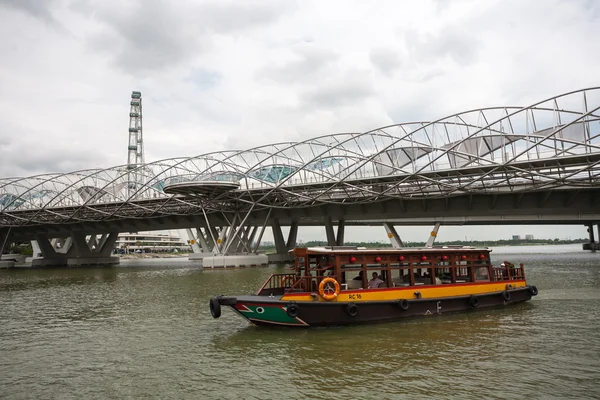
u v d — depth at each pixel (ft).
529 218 256.93
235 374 46.19
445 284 77.10
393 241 288.92
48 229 353.51
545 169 178.29
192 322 75.20
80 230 343.46
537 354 51.03
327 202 228.43
